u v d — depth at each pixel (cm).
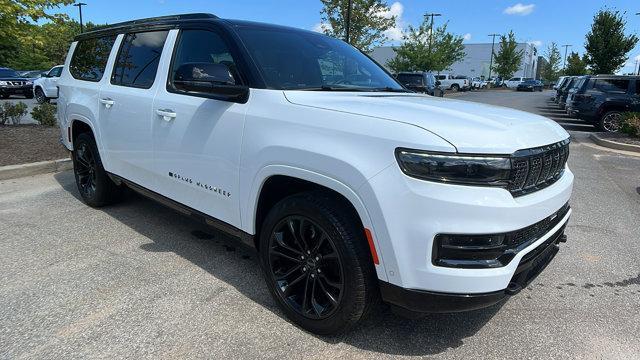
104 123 467
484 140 242
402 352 286
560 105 2348
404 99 329
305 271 300
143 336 293
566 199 311
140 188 438
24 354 273
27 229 470
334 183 264
